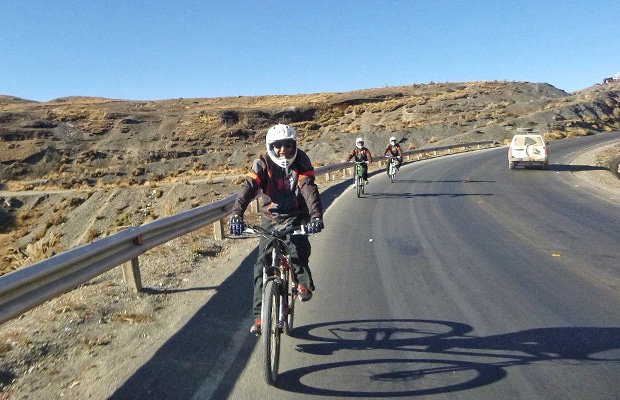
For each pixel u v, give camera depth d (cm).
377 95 8931
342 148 5706
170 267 841
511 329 573
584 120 6888
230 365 488
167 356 501
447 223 1306
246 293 717
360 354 509
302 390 436
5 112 6819
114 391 435
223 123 6956
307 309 648
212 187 3425
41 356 510
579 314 620
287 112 7625
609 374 459
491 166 3200
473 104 7912
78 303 657
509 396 421
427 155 4522
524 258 920
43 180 4906
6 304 457
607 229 1193
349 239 1106
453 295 704
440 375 462
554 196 1848
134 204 3241
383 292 720
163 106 8762
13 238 3166
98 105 8362
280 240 480
